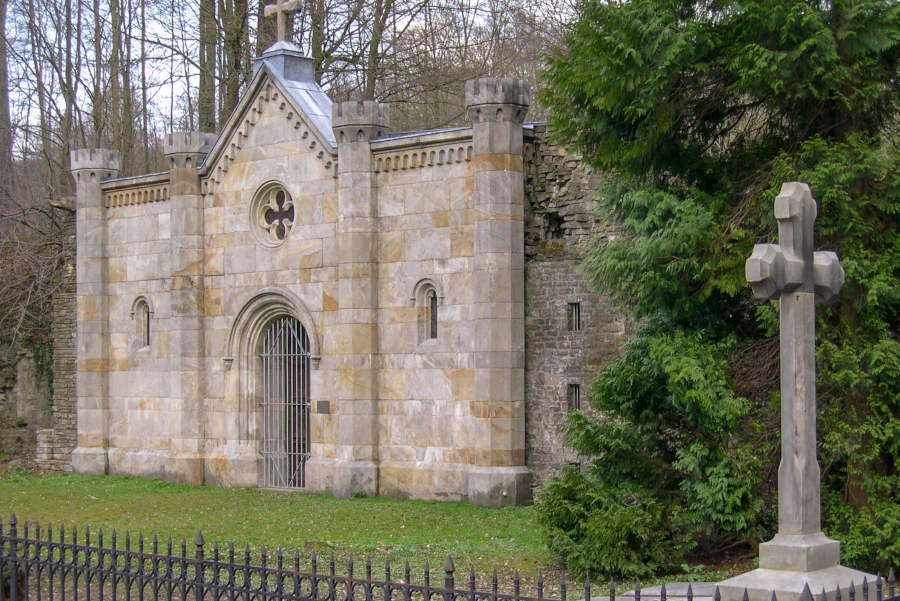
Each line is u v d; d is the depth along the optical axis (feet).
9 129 130.93
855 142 51.21
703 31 53.52
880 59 52.16
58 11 131.64
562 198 78.43
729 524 52.26
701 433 54.24
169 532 67.97
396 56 129.70
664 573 51.75
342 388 83.46
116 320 101.24
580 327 75.87
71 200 106.83
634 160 57.36
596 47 55.06
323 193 86.33
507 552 59.41
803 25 50.34
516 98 77.36
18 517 76.48
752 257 36.22
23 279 113.19
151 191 98.43
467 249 78.95
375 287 83.56
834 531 49.73
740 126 60.49
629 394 57.00
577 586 50.31
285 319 90.63
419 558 58.23
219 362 93.09
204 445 93.61
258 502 82.23
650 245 54.70
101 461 100.68
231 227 92.43
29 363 111.55
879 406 50.06
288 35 92.32
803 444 36.22
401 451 81.97
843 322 51.62
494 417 76.54
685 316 56.59
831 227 51.19
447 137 79.61
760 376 54.24
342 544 62.85
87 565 40.37
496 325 76.79
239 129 91.66
